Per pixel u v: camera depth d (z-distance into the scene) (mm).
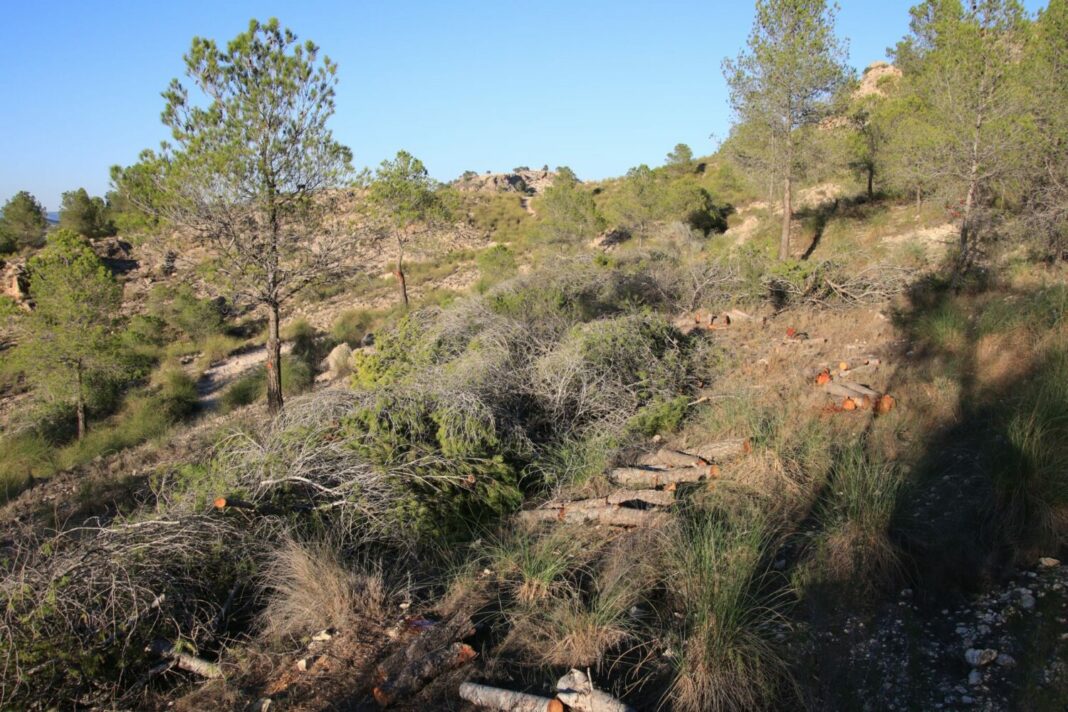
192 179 9406
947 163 11383
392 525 5188
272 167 10047
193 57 9289
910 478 4594
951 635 3215
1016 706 2713
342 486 5551
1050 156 10414
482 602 4145
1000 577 3535
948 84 11383
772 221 22453
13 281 26406
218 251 10414
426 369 8422
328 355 18328
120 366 15797
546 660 3449
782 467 5094
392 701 3301
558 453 6660
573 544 4578
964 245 11141
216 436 11242
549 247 28984
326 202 10906
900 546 3842
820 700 2938
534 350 8922
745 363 8789
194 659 3969
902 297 10984
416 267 31016
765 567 3955
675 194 27328
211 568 4645
